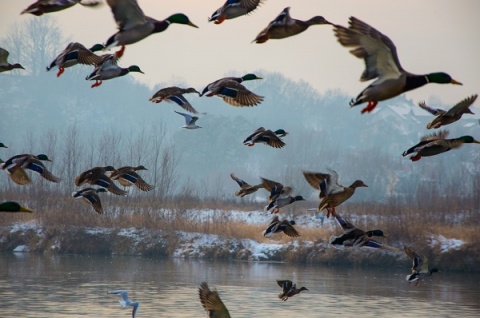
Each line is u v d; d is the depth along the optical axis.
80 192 18.50
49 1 14.45
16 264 51.50
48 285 43.00
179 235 60.00
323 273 51.12
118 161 77.25
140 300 39.09
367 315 36.44
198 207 68.19
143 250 58.78
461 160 115.62
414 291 43.97
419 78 10.71
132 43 12.72
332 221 61.59
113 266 52.19
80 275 47.25
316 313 36.69
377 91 10.70
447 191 83.38
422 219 59.28
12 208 11.40
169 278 47.06
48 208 62.28
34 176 70.75
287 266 54.75
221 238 59.53
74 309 36.22
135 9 12.53
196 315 35.50
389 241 55.56
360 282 47.22
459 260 52.81
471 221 61.19
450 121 17.06
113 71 17.67
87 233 59.59
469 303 40.28
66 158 82.44
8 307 36.16
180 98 19.02
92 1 13.20
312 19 15.14
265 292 42.38
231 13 15.58
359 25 10.58
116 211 62.97
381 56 10.66
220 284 44.94
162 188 65.81
